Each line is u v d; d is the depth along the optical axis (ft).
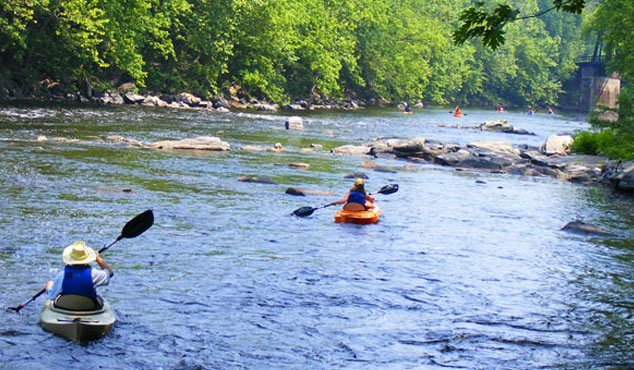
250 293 33.30
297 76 236.63
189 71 190.39
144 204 53.57
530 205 68.59
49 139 87.35
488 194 73.92
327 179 75.20
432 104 354.13
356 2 256.93
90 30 146.10
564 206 69.51
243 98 204.13
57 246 39.06
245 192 62.90
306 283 35.65
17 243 38.96
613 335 30.78
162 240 42.80
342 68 262.47
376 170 86.89
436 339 28.73
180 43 186.70
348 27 259.60
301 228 49.62
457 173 91.61
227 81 203.31
